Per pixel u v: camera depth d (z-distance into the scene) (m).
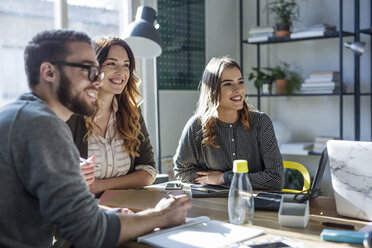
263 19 4.26
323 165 1.56
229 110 2.23
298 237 1.21
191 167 2.30
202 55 4.04
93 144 2.09
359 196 1.35
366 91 3.71
